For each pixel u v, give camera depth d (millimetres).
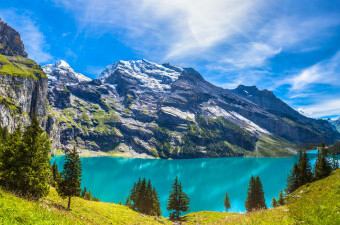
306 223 15180
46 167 35562
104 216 44125
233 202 154375
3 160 32219
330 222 14070
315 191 29125
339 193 19844
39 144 34438
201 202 155125
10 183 30984
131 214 56750
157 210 99562
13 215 13609
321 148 82688
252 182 93312
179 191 86062
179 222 64625
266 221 17547
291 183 97125
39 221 14391
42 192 33594
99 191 173500
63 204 41875
